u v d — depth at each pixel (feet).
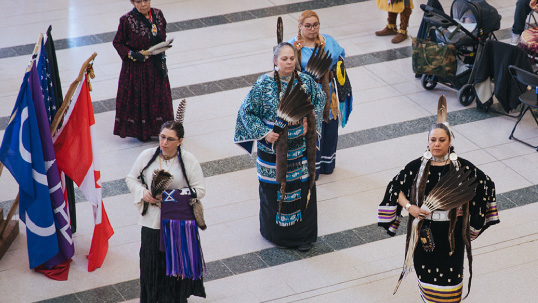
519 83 44.37
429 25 48.21
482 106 45.98
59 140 31.01
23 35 55.67
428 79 48.21
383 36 55.93
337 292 30.89
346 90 37.37
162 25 41.11
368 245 34.04
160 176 26.58
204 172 39.75
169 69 50.78
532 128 44.29
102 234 32.58
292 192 31.91
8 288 31.01
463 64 47.29
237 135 31.45
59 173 31.50
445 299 27.35
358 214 36.35
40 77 30.63
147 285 28.53
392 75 50.39
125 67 41.06
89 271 32.07
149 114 42.14
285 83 30.37
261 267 32.55
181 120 27.35
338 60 36.60
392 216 27.68
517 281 31.48
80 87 30.32
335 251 33.63
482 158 40.98
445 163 26.37
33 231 30.81
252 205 37.09
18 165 29.68
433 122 44.70
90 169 31.14
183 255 27.76
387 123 44.57
